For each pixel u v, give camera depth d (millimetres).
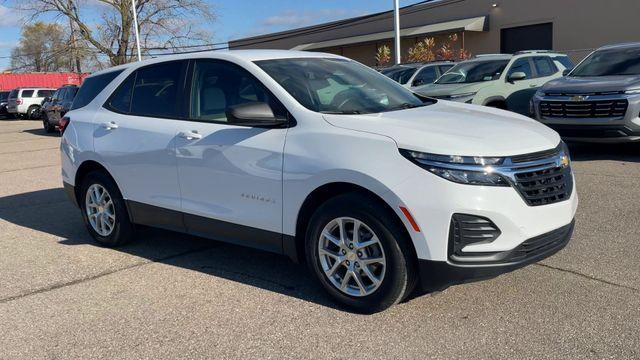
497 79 11336
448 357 3389
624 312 3820
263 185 4336
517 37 26672
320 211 4043
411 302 4133
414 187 3619
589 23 23797
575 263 4723
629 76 9102
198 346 3686
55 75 48125
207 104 4875
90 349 3717
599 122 8781
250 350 3602
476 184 3555
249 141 4398
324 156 3977
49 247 5957
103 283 4848
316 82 4660
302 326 3883
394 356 3436
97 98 5945
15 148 16719
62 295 4617
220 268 5086
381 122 4027
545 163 3826
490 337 3590
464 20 27938
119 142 5426
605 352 3344
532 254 3768
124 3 37875
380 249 3836
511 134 3920
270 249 4477
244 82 4652
